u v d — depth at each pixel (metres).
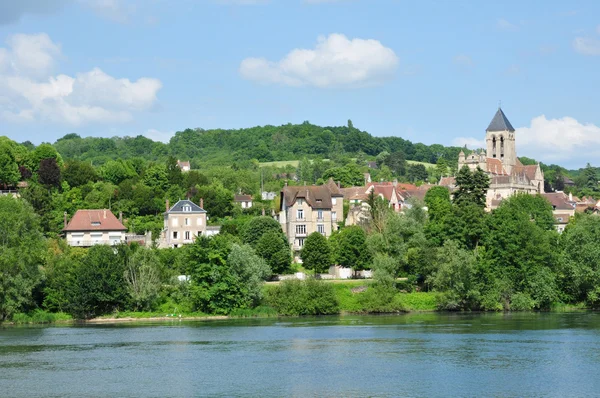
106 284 149.62
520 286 162.25
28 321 146.25
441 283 158.00
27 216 150.50
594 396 80.75
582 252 160.50
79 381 90.00
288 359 102.31
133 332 130.75
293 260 196.62
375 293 157.62
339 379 89.38
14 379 91.38
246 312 153.25
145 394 83.44
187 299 156.00
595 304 164.88
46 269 154.12
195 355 106.12
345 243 175.75
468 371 93.06
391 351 107.19
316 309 154.88
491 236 166.62
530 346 110.12
